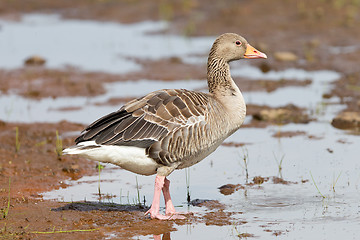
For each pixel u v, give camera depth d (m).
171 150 10.89
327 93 19.78
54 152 15.02
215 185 12.93
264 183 12.86
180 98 11.15
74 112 18.64
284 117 17.64
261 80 21.78
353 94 19.53
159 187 11.05
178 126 10.88
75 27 31.06
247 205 11.63
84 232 10.39
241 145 15.50
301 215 11.02
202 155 11.39
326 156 14.34
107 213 11.32
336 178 12.91
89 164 14.31
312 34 26.66
